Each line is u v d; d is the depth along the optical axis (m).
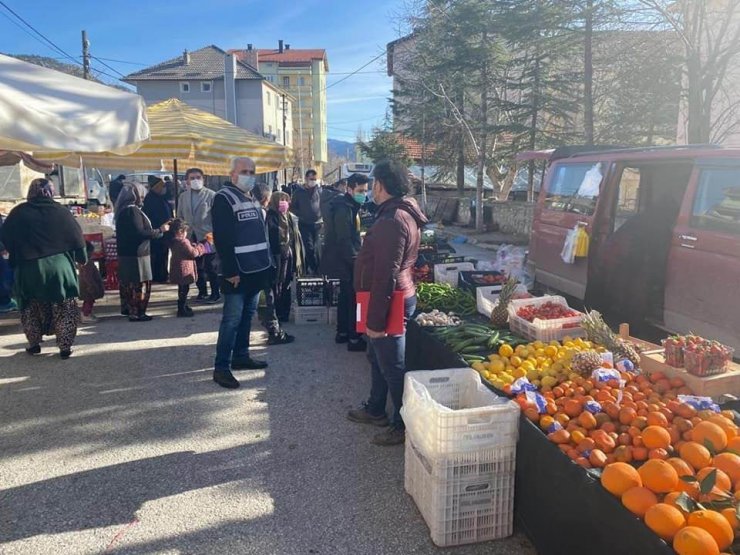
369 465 3.73
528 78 19.62
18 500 3.30
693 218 4.76
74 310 5.82
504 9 15.52
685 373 3.26
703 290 4.59
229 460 3.79
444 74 21.53
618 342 3.91
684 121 12.88
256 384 5.15
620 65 14.19
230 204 4.86
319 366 5.66
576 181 6.60
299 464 3.74
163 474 3.61
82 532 3.01
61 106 3.76
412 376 3.36
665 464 2.26
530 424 2.80
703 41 11.21
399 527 3.06
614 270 5.63
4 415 4.46
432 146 28.16
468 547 2.90
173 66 49.56
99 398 4.80
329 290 7.43
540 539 2.72
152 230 7.20
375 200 3.82
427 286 5.92
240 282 5.02
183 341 6.45
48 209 5.57
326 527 3.06
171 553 2.85
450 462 2.81
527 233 18.95
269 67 72.88
